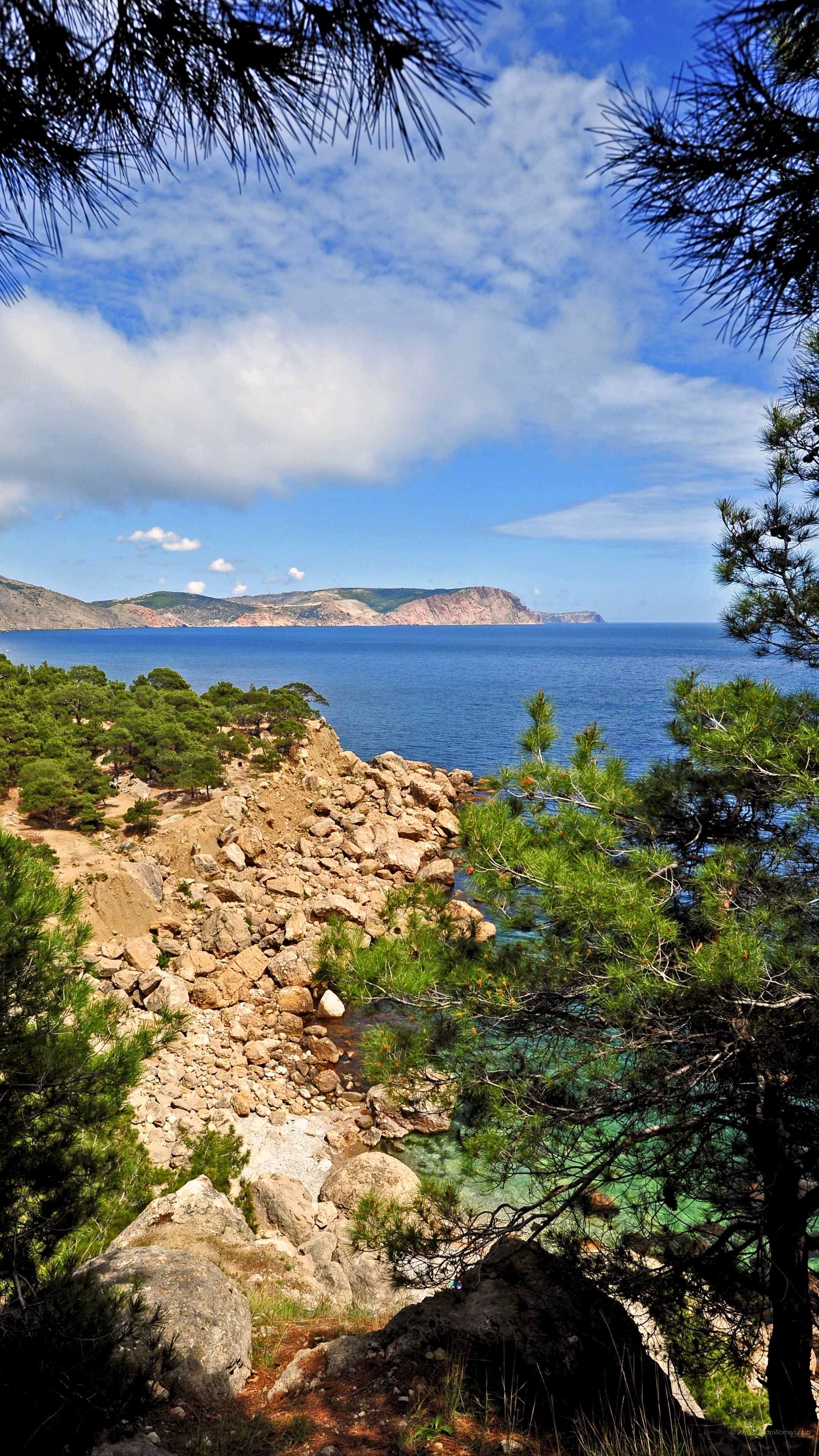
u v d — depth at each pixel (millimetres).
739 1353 6562
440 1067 7094
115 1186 6145
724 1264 6441
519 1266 7781
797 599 8219
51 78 2047
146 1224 11805
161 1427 5926
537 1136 6445
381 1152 20203
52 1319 5309
